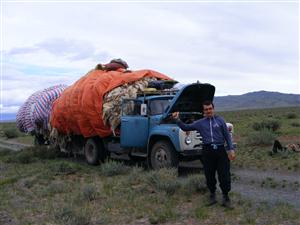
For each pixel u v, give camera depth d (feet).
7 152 70.69
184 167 47.09
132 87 50.70
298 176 38.42
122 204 30.50
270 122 85.76
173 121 42.83
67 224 25.75
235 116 190.60
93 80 53.83
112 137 51.96
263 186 34.94
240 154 53.67
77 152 60.13
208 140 27.78
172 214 27.02
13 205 32.86
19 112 78.69
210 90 43.52
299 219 24.68
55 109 60.95
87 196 32.91
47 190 36.94
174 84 51.49
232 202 29.27
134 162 52.19
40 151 64.75
